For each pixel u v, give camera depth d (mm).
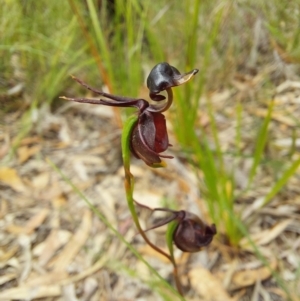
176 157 122
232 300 88
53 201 112
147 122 52
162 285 90
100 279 94
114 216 108
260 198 110
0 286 92
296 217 104
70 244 101
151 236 103
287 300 87
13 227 105
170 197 113
